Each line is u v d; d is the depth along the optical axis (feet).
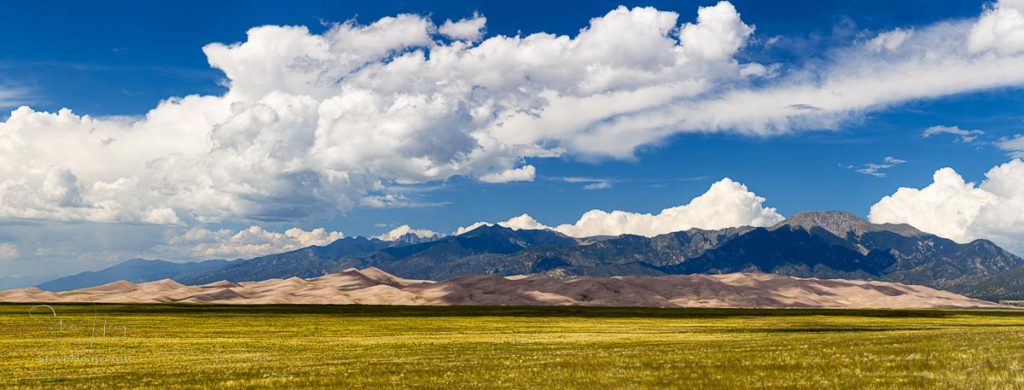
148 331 398.42
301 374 158.51
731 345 240.32
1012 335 239.71
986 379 114.73
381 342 304.71
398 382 137.59
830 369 134.21
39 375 175.83
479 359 193.98
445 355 220.64
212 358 225.35
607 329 426.92
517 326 467.93
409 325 479.41
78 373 179.01
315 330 415.23
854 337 273.13
